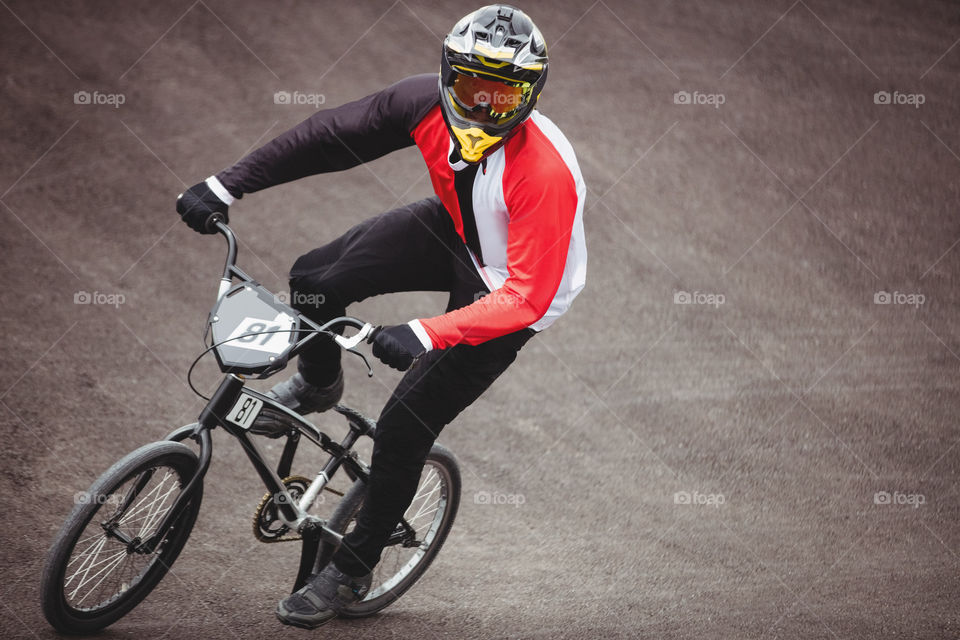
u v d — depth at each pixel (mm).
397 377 14531
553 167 7941
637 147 22344
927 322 17688
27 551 9500
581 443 13672
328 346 9461
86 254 15711
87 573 8719
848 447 14109
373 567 9469
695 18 29484
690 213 20250
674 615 10422
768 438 14164
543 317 8688
